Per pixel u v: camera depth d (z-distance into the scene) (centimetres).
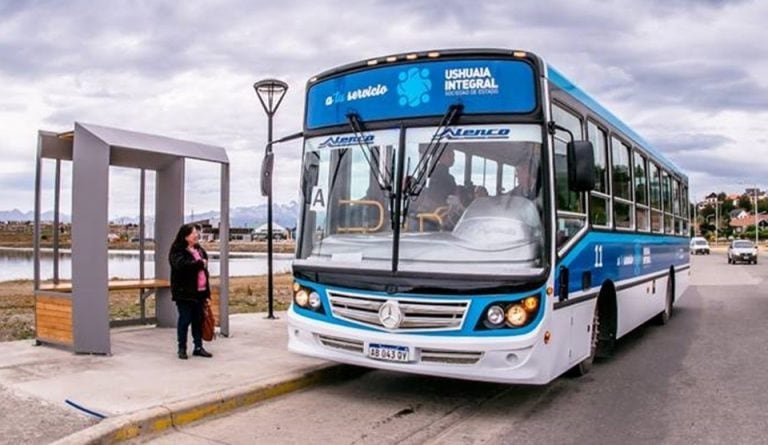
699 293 2153
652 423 644
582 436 602
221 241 1015
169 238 1095
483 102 657
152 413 592
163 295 1096
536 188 636
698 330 1274
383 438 588
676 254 1457
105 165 848
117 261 4384
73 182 853
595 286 802
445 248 638
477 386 779
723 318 1466
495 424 636
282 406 688
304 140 753
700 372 879
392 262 646
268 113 1255
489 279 611
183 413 616
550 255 629
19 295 1873
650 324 1340
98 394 658
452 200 652
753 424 643
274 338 997
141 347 914
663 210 1292
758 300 1905
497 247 628
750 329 1288
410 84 683
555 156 664
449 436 597
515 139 644
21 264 4531
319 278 692
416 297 628
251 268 4125
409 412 673
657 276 1231
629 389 779
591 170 645
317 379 775
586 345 771
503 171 644
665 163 1313
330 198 714
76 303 858
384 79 697
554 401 722
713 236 12950
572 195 714
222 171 1017
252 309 1470
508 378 607
